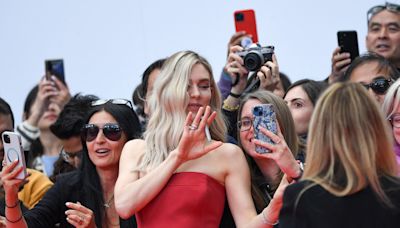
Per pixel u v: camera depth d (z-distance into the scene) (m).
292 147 9.84
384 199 7.16
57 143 13.77
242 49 11.27
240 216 8.88
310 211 7.24
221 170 8.99
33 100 14.00
